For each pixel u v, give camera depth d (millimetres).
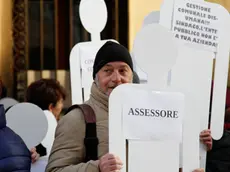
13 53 11344
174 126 5508
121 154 5359
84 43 7387
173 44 5555
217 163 7363
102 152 5715
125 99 5379
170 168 5492
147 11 11312
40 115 6598
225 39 6477
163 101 5473
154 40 5555
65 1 11898
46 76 11742
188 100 5547
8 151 5836
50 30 11922
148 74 5562
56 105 8164
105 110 5828
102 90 5844
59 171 5637
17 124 6566
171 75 6285
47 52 11828
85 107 5840
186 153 5566
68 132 5750
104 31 11656
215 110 6523
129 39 11383
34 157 6918
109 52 5867
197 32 6359
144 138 5418
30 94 8180
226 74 6527
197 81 6371
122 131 5371
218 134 6539
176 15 6285
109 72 5871
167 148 5488
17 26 11406
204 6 6371
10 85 11289
